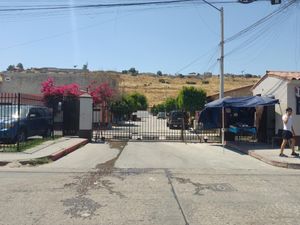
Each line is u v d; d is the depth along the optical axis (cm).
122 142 2511
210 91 10812
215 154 1922
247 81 13525
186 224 735
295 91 2103
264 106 2372
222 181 1172
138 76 16338
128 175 1255
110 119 5238
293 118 2091
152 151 2005
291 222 755
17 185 1064
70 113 2650
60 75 4966
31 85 4988
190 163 1578
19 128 1916
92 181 1139
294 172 1378
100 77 5028
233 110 2603
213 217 783
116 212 812
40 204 866
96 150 2006
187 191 1021
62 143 2083
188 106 5122
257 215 802
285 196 977
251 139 2633
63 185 1073
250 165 1559
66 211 815
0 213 795
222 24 2753
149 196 956
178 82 15075
